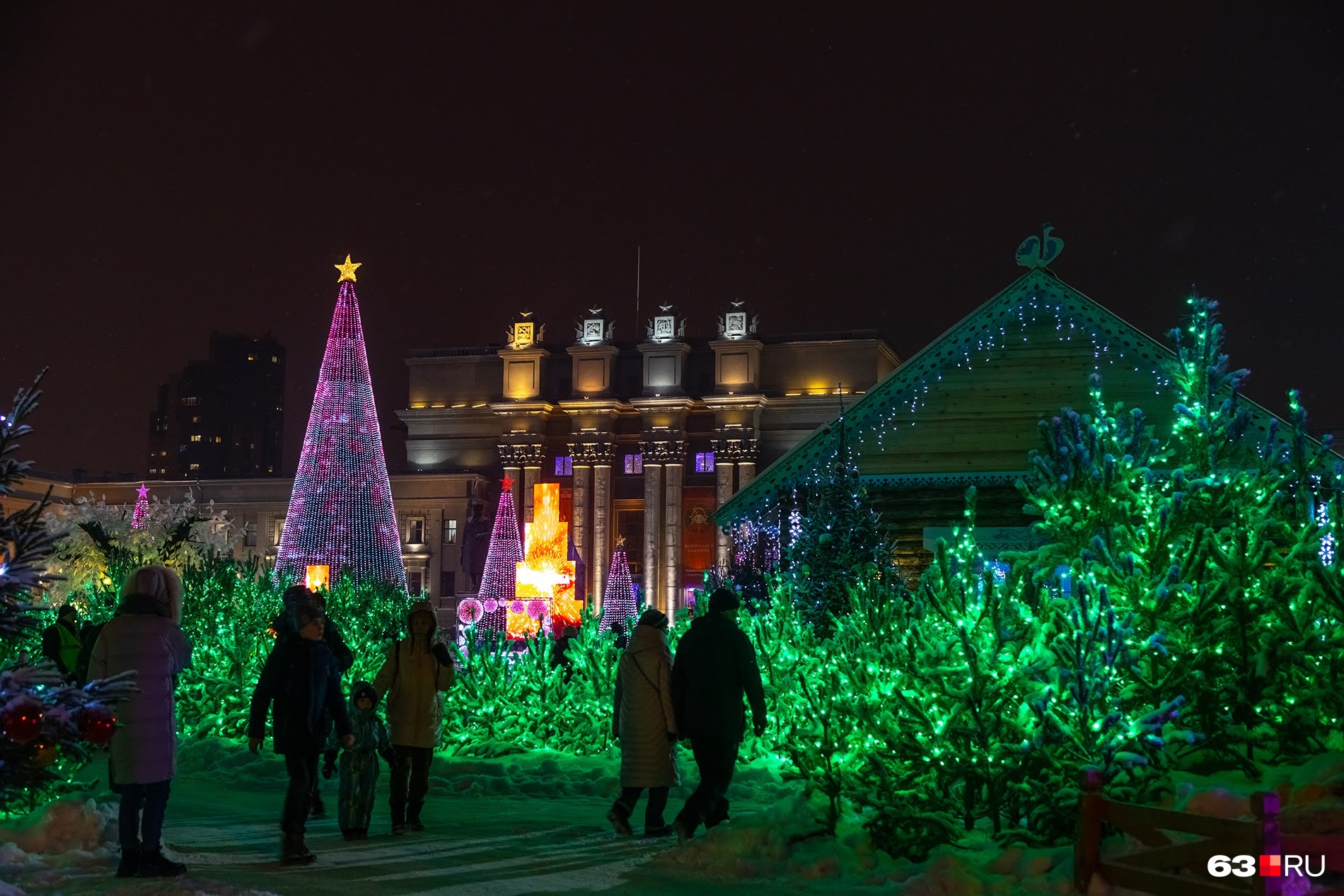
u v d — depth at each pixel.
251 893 7.77
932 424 24.36
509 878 8.67
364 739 10.80
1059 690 9.13
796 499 24.52
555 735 17.62
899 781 9.46
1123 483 11.26
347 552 33.12
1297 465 11.80
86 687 5.91
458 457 97.19
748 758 15.64
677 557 89.19
